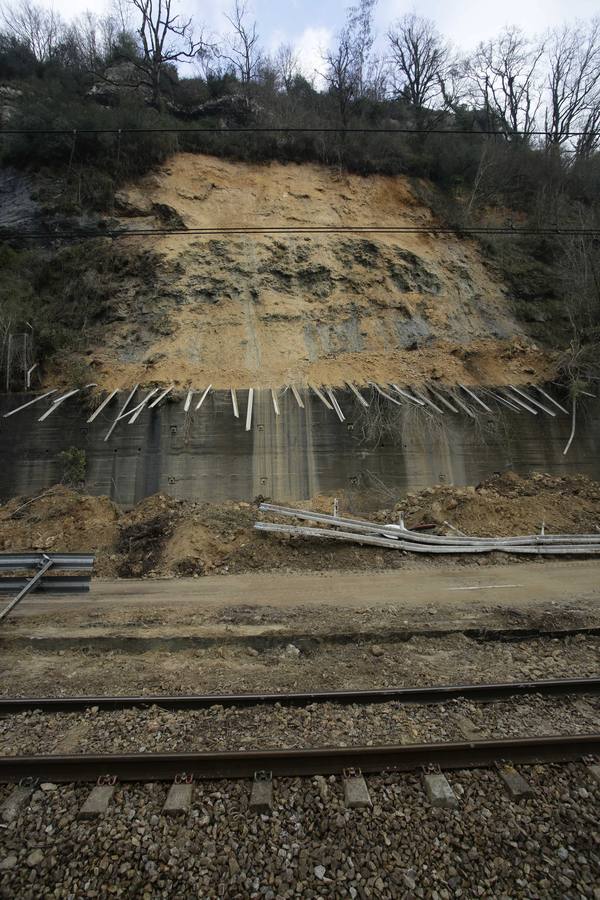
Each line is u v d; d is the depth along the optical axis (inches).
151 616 349.7
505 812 162.9
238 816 160.2
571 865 144.9
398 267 1008.9
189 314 890.1
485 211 1230.3
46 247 994.1
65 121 1085.8
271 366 833.5
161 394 754.2
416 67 1660.9
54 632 319.3
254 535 517.3
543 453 763.4
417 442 737.6
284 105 1379.2
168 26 1348.4
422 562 491.8
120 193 1055.6
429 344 909.2
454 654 293.6
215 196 1094.4
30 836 153.9
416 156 1258.6
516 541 512.4
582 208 1136.2
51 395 751.7
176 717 221.0
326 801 166.4
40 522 568.1
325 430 733.3
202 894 135.3
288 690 246.5
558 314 1015.6
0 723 220.7
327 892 136.4
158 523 553.3
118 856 146.6
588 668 273.0
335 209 1124.5
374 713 222.5
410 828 156.5
